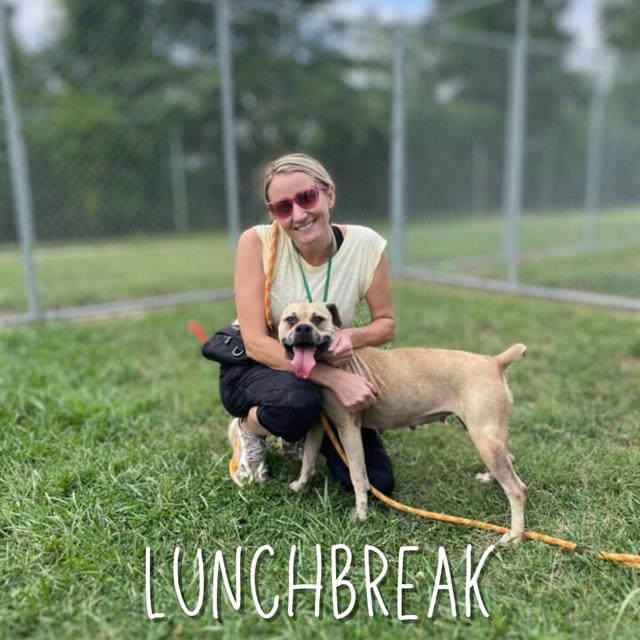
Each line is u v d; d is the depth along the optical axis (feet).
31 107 52.21
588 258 30.19
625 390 12.09
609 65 35.19
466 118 53.88
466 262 29.25
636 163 49.83
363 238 8.23
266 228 8.36
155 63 56.80
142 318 18.33
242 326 8.13
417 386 7.82
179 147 53.62
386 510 8.16
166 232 53.83
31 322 17.80
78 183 50.62
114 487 8.32
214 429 10.65
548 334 16.11
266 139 56.75
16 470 8.79
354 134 50.49
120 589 6.48
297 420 7.78
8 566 6.81
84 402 11.13
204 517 7.87
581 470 8.94
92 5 54.44
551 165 60.34
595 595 6.34
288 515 7.88
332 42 52.37
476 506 8.23
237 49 56.34
